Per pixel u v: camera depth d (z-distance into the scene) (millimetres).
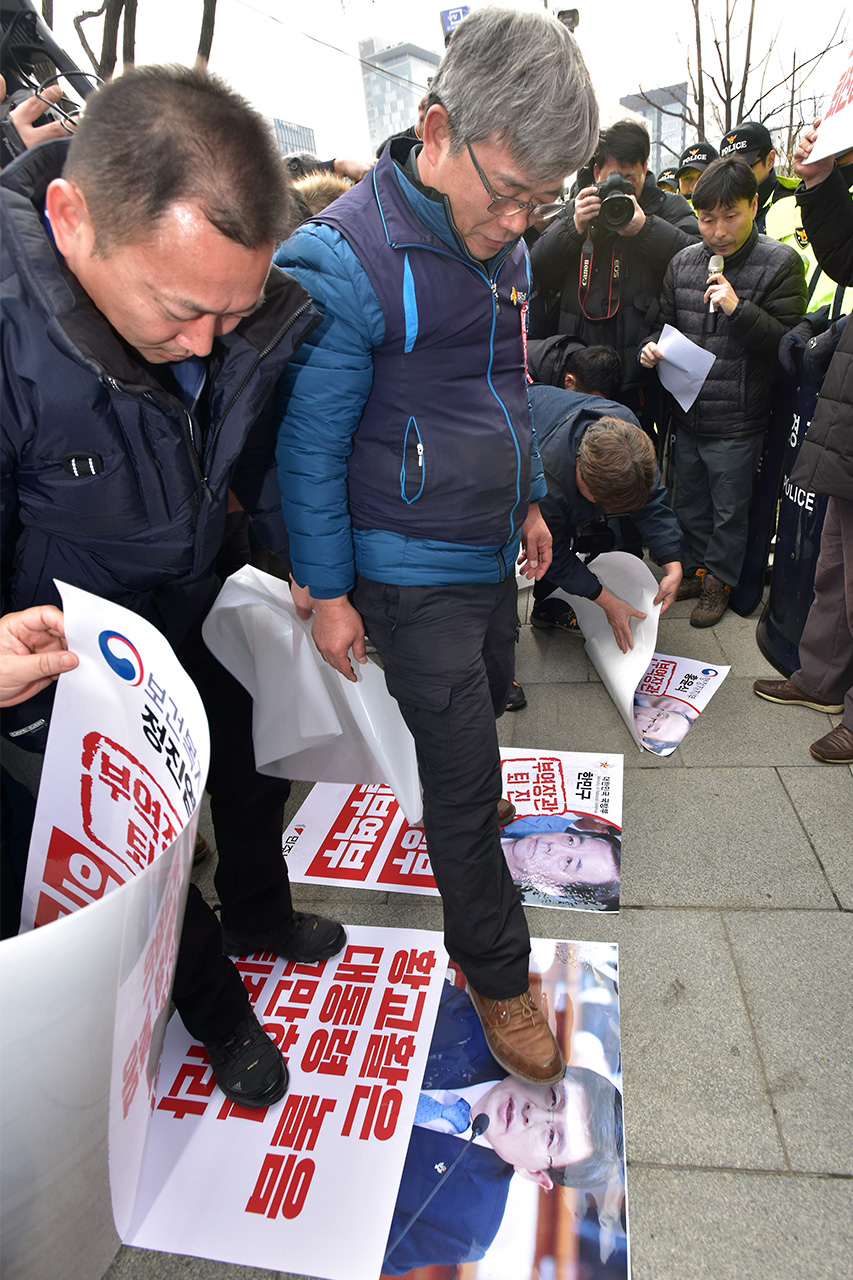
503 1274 1094
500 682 1570
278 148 760
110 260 736
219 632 1253
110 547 994
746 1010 1436
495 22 909
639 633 2252
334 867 1852
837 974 1485
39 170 843
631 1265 1096
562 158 941
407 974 1557
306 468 1152
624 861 1800
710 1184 1183
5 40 1471
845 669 2186
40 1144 660
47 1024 589
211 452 983
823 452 1873
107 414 877
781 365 2414
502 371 1231
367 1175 1223
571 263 2797
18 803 1052
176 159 677
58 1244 776
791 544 2373
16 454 877
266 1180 1225
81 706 805
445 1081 1354
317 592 1242
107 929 583
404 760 1493
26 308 795
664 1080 1331
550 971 1535
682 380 2504
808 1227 1123
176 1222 1180
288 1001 1513
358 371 1107
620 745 2207
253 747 1341
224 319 813
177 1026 1497
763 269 2461
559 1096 1314
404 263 1063
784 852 1778
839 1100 1279
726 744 2164
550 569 2109
